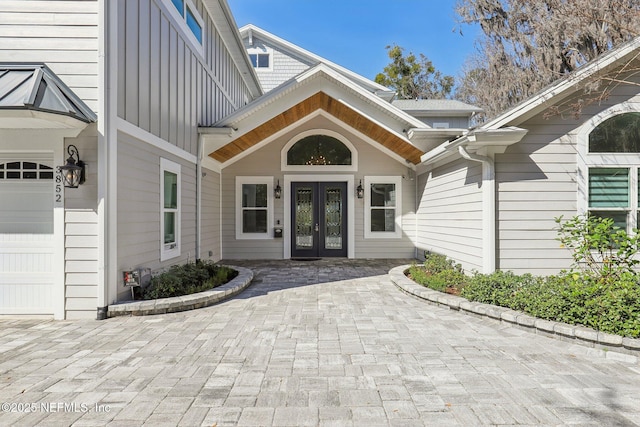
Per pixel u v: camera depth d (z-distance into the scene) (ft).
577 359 11.32
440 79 89.40
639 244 14.53
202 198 27.76
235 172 34.06
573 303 13.12
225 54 33.01
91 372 10.43
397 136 27.22
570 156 19.48
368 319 15.46
